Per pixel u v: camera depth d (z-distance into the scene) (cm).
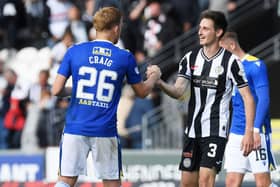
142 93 2142
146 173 3212
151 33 4119
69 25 4097
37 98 3991
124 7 4106
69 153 2072
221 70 2242
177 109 3772
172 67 4072
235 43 2442
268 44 3962
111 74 2077
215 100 2255
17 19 4469
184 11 4231
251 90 2436
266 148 2447
